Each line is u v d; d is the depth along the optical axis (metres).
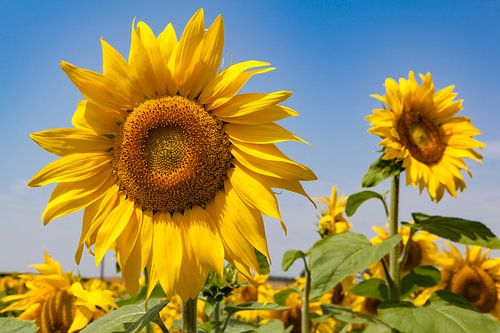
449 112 0.72
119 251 0.39
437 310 0.49
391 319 0.48
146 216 0.40
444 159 0.70
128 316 0.39
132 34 0.39
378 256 0.51
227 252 0.38
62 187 0.40
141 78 0.40
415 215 0.59
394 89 0.70
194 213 0.40
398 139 0.66
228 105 0.40
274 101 0.39
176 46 0.39
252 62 0.39
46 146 0.39
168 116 0.40
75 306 0.53
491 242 0.58
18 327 0.37
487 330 0.46
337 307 0.64
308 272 0.60
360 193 0.62
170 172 0.40
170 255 0.38
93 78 0.39
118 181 0.41
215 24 0.40
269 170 0.38
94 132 0.40
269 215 0.37
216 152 0.40
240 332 0.56
